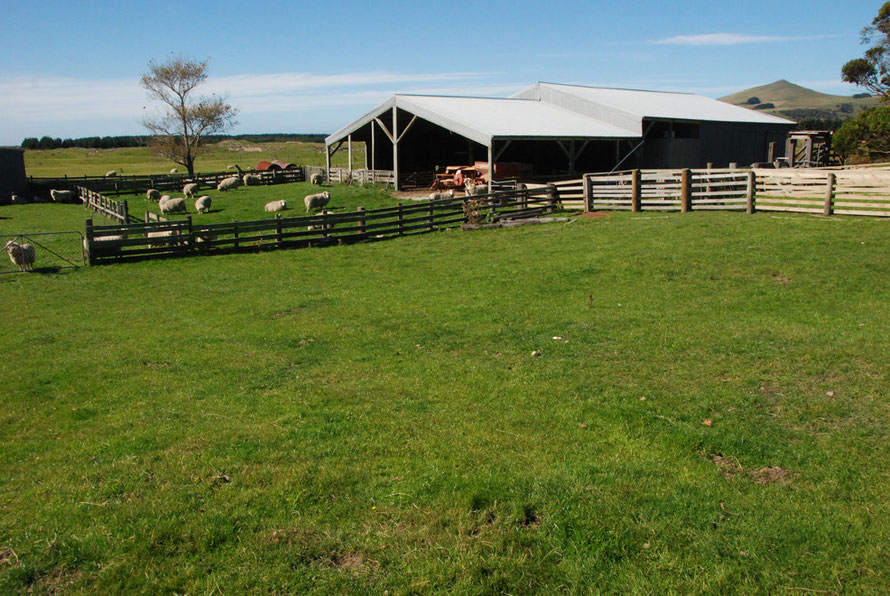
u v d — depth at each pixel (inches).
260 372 338.6
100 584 160.7
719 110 1636.3
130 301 555.2
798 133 1469.0
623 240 655.1
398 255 722.2
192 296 565.0
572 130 1279.5
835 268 474.0
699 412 250.1
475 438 237.5
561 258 607.5
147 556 171.3
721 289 452.4
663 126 1435.8
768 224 658.8
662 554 166.7
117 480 213.8
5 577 162.7
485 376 308.5
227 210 1262.3
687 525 177.8
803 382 275.3
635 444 226.7
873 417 238.1
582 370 308.2
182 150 2464.3
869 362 292.0
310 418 265.1
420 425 252.5
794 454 213.9
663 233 667.4
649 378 291.3
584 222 803.4
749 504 186.1
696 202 797.2
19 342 429.4
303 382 317.4
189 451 236.7
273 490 202.4
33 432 267.7
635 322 388.2
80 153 4694.9
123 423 270.7
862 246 530.9
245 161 3703.3
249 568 165.6
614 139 1330.0
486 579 160.1
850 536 169.3
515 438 236.1
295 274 650.2
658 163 1416.1
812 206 695.7
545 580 159.9
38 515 193.5
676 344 338.6
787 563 161.3
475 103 1433.3
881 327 341.7
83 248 748.6
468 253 692.7
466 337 383.2
